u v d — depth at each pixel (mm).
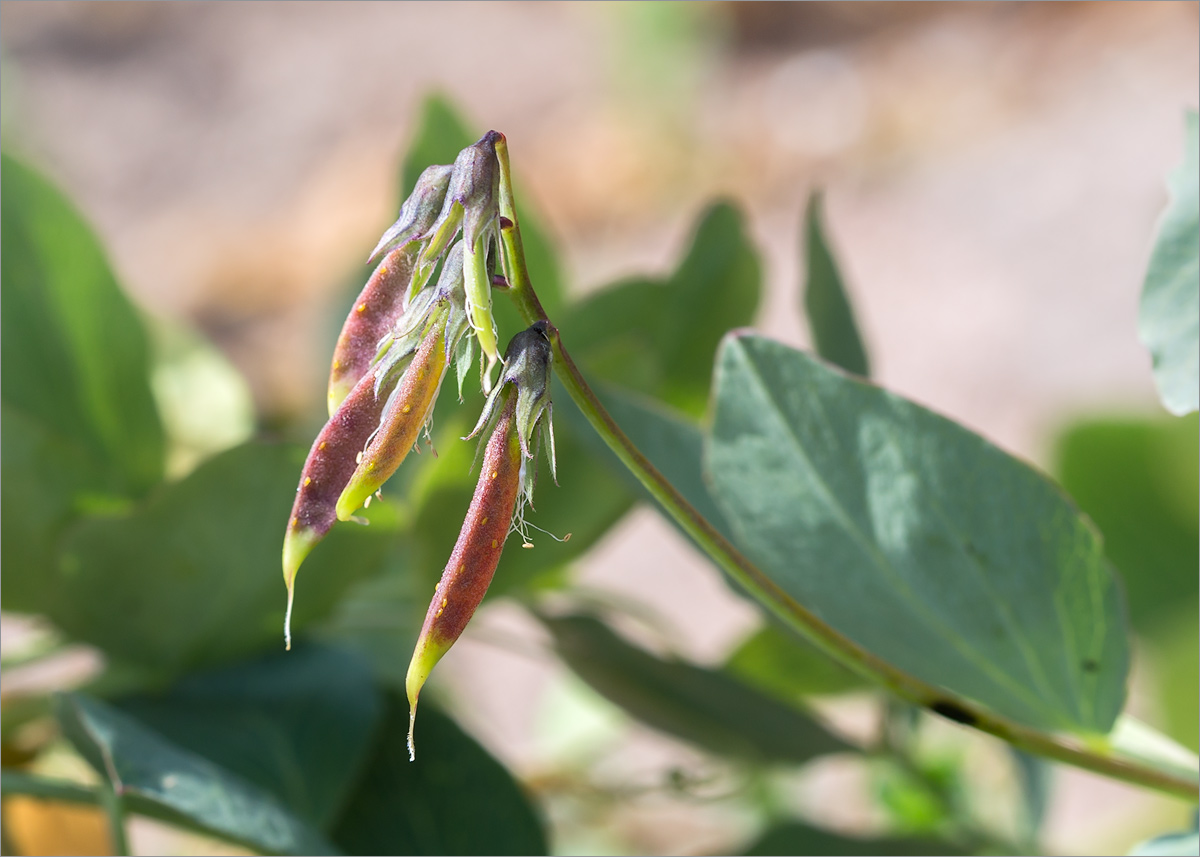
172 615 301
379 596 330
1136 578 386
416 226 239
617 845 454
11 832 333
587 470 303
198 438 388
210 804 272
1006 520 270
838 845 312
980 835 347
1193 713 354
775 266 1753
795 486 275
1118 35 1841
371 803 302
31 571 301
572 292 383
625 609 359
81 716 274
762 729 318
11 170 310
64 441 299
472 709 462
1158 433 386
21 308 311
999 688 276
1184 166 265
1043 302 1417
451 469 291
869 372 321
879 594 276
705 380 344
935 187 1739
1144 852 261
